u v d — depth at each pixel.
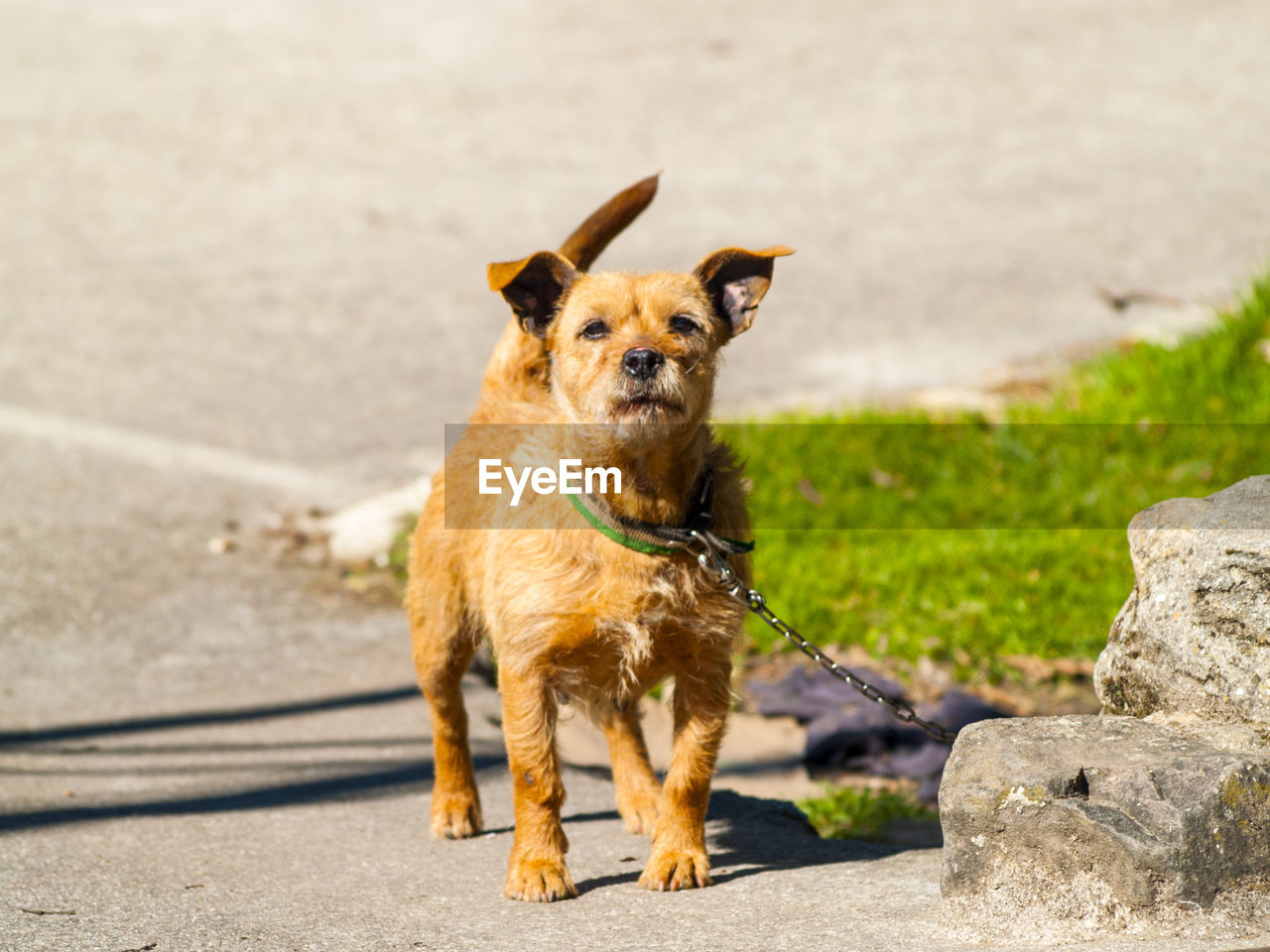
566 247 2.53
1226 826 2.05
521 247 5.68
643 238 5.69
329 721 2.69
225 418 4.12
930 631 2.89
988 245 5.75
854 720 2.75
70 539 3.24
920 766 2.68
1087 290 5.24
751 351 4.74
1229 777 2.06
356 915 2.19
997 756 2.10
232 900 2.22
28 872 2.27
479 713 2.72
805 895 2.20
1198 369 3.87
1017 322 4.93
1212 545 2.13
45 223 5.88
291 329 4.91
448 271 5.48
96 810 2.44
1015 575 3.00
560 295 2.37
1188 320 4.79
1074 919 2.06
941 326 4.93
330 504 3.54
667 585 2.25
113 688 2.77
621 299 2.31
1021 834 2.08
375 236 5.82
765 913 2.17
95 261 5.52
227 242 5.75
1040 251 5.68
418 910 2.20
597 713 2.39
